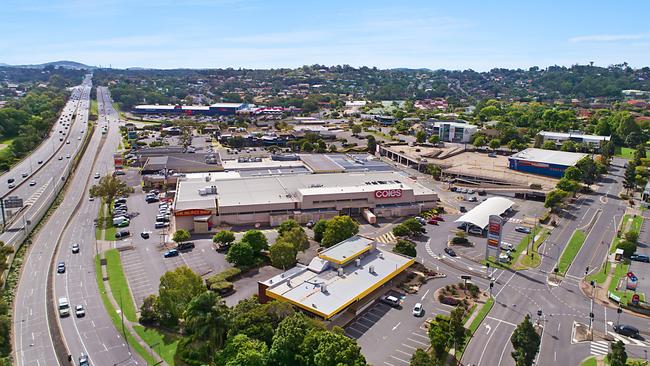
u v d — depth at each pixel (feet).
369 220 645.51
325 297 390.63
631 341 370.53
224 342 330.95
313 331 321.73
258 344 321.73
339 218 530.27
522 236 597.52
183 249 537.24
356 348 305.53
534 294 445.78
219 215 617.62
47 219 638.53
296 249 499.10
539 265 510.58
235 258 484.33
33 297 423.23
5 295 423.64
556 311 415.44
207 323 319.27
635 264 515.09
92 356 340.59
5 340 350.23
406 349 356.18
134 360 336.70
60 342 355.97
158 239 569.64
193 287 387.14
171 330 373.81
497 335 375.66
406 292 444.14
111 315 394.52
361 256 474.49
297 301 382.83
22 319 386.11
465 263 514.68
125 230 582.76
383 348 357.00
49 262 498.69
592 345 364.79
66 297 423.23
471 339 369.09
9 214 636.48
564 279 478.18
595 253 545.03
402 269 457.27
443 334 341.62
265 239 519.19
